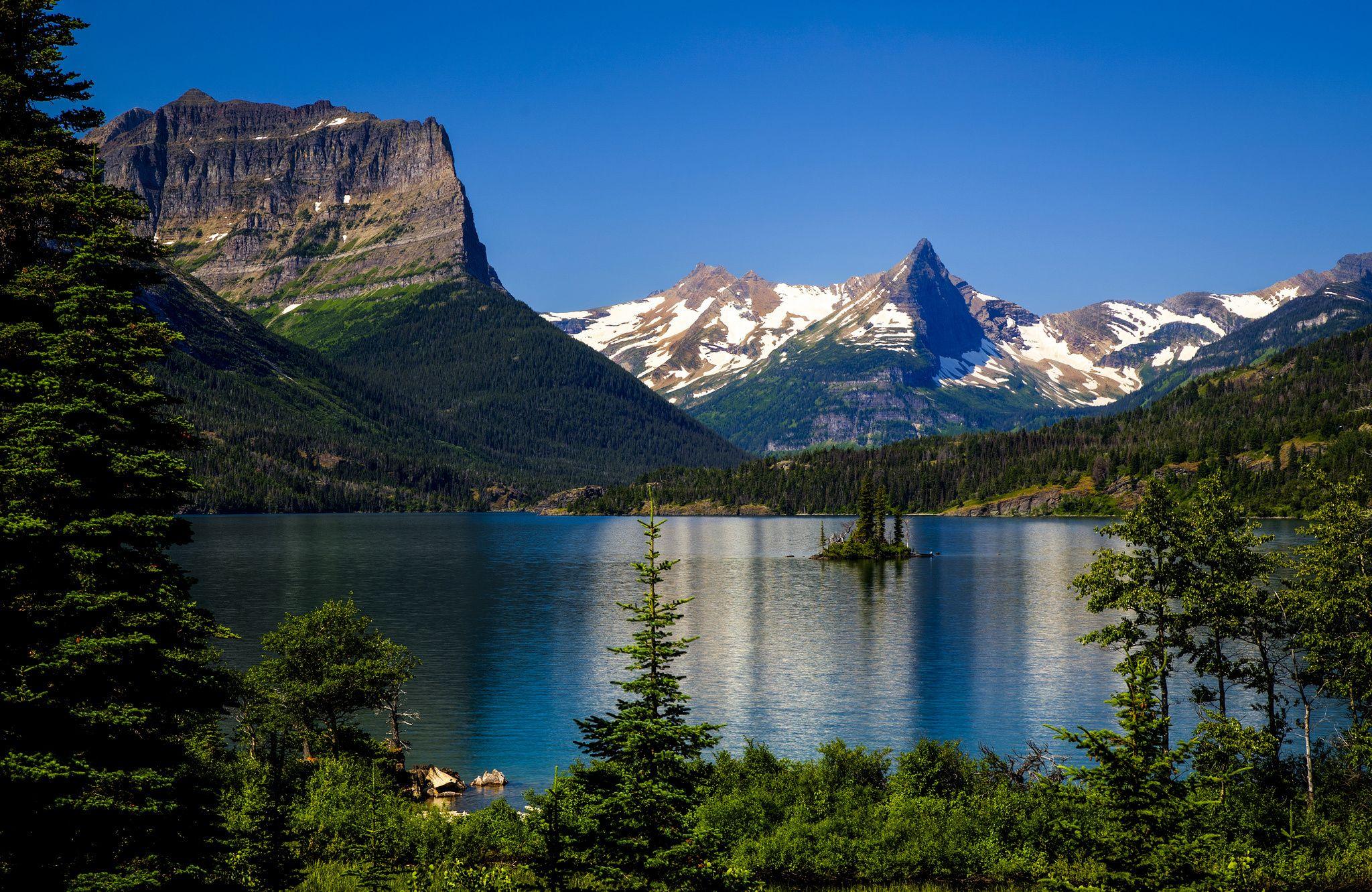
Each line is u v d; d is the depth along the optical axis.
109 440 26.77
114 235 27.52
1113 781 26.39
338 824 38.78
